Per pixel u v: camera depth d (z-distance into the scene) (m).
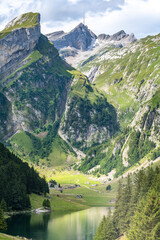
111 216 149.12
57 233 161.88
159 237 92.69
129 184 145.50
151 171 137.25
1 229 152.88
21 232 158.12
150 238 93.81
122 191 149.38
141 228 99.62
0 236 112.94
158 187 114.94
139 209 113.44
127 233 115.69
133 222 111.69
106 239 126.12
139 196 133.00
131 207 131.62
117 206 154.75
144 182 133.25
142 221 100.50
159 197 103.88
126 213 135.00
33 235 154.38
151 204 102.19
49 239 149.00
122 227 127.62
